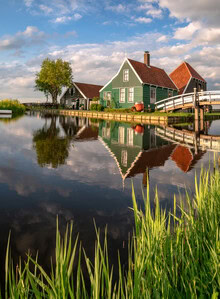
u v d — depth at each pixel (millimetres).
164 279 1476
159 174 5488
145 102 31359
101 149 8812
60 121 23438
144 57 35375
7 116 28859
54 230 2908
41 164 6238
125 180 4992
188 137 12906
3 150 7992
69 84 53312
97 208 3561
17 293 1223
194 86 42000
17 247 2525
